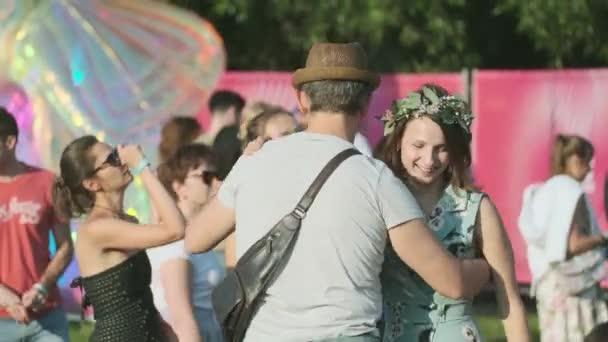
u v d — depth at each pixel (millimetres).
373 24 26734
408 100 8438
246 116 14008
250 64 28359
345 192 7633
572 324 16734
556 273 16703
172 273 10812
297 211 7633
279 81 22594
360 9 26906
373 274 7699
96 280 10273
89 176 10391
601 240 16703
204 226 8102
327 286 7570
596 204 21672
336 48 7879
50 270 13125
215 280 11406
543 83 22125
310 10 27344
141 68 20688
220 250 12016
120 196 10562
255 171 7879
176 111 20844
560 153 16969
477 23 29016
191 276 10953
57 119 20312
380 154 8602
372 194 7656
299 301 7590
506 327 8445
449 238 8414
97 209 10492
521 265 22250
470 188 8477
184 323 10703
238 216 7887
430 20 27219
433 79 22375
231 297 7754
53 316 13195
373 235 7641
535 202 16875
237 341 7832
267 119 11562
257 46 28250
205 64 21109
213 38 21172
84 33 20562
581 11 27625
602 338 9695
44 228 13219
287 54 28344
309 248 7605
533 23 27500
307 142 7828
